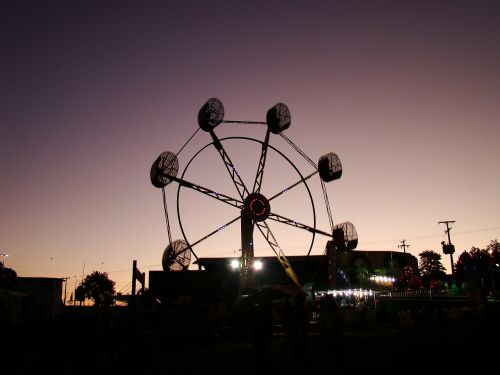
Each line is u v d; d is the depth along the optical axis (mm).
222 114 34000
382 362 14469
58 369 15297
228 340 28766
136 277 26984
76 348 16469
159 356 20797
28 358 14469
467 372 11945
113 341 18000
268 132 35844
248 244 33938
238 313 30938
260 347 12969
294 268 53875
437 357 15016
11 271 42844
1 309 37562
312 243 35500
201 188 32250
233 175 34000
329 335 12148
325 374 12914
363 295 44500
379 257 65375
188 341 27438
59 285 52281
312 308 32969
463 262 68438
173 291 48000
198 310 30969
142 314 28562
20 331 17453
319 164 36688
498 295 47469
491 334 22266
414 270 69812
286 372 13883
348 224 37000
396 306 44156
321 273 53781
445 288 70938
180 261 30578
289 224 35094
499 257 71562
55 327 17406
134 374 15359
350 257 59438
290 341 13234
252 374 14180
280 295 34031
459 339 20719
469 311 33094
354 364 14320
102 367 16500
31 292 49438
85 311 49406
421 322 33500
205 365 16953
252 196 33781
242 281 33688
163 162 30250
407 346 18844
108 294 102625
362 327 33812
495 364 13047
